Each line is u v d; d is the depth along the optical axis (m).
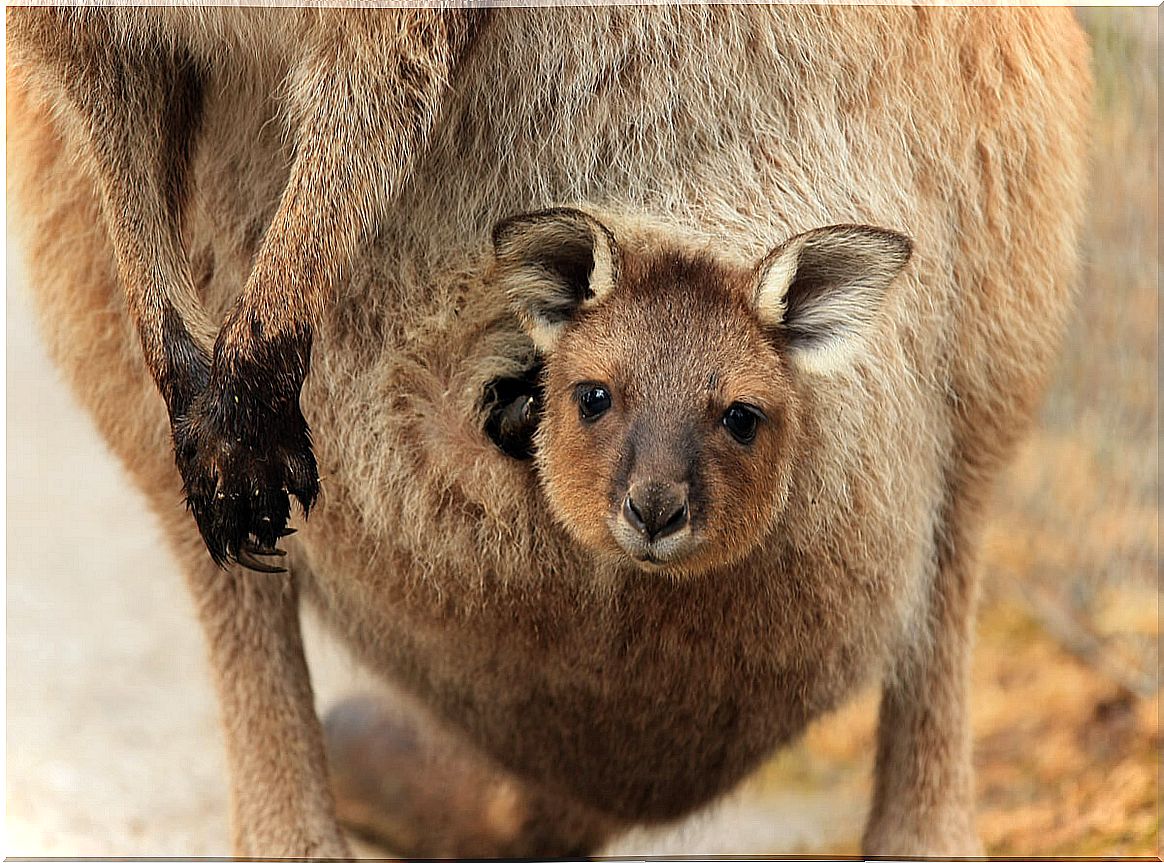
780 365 7.34
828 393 7.70
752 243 7.72
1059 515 14.73
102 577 16.03
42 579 15.86
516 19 7.55
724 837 11.60
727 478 7.07
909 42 8.00
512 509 7.66
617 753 8.67
